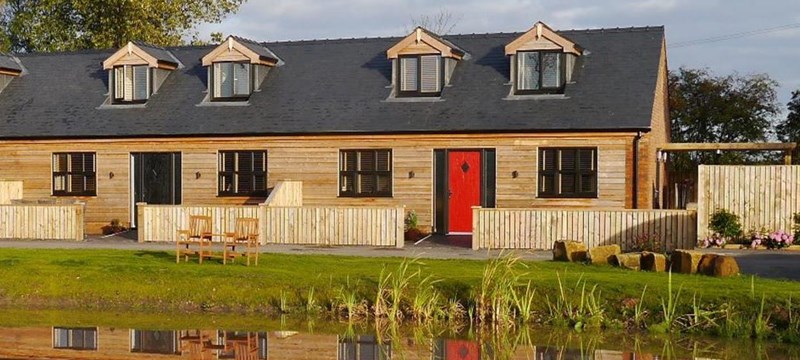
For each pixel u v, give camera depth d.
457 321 18.38
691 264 20.17
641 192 28.77
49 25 49.06
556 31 33.53
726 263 19.86
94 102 35.12
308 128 31.47
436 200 30.64
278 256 23.45
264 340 17.12
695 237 25.64
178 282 20.36
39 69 37.69
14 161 34.59
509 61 32.00
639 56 31.67
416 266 21.06
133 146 33.38
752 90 48.62
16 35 50.53
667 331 17.12
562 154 29.58
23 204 31.70
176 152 33.00
